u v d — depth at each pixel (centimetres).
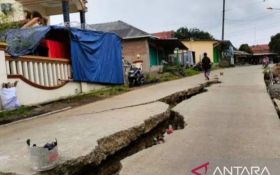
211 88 1808
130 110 1148
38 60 1462
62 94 1571
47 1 2236
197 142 788
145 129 930
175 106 1254
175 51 3806
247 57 7362
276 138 799
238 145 754
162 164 656
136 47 2973
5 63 1273
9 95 1237
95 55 1819
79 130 873
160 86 1966
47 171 586
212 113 1105
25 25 1817
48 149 588
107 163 717
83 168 654
